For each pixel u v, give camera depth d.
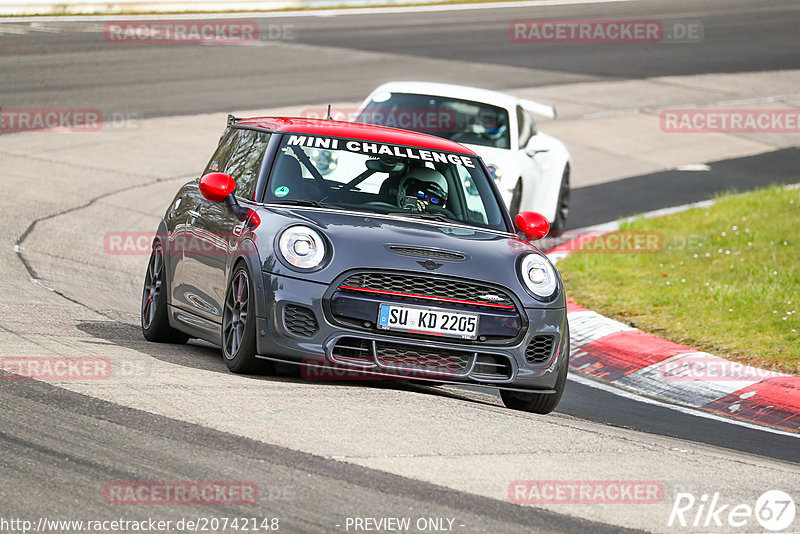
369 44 104.69
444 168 27.16
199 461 17.23
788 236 46.91
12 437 17.75
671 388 30.00
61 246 41.75
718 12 134.62
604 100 87.50
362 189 25.94
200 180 25.80
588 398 28.20
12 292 32.62
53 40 94.31
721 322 35.53
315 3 129.00
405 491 16.59
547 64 100.31
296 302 22.73
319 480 16.75
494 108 46.50
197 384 22.23
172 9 117.56
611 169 68.12
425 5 135.00
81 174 55.59
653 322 35.84
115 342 27.33
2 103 70.00
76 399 20.20
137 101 73.69
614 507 16.86
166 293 28.64
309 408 20.88
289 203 25.25
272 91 79.00
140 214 49.19
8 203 47.94
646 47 111.88
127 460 17.08
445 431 20.17
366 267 22.89
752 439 25.03
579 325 35.59
